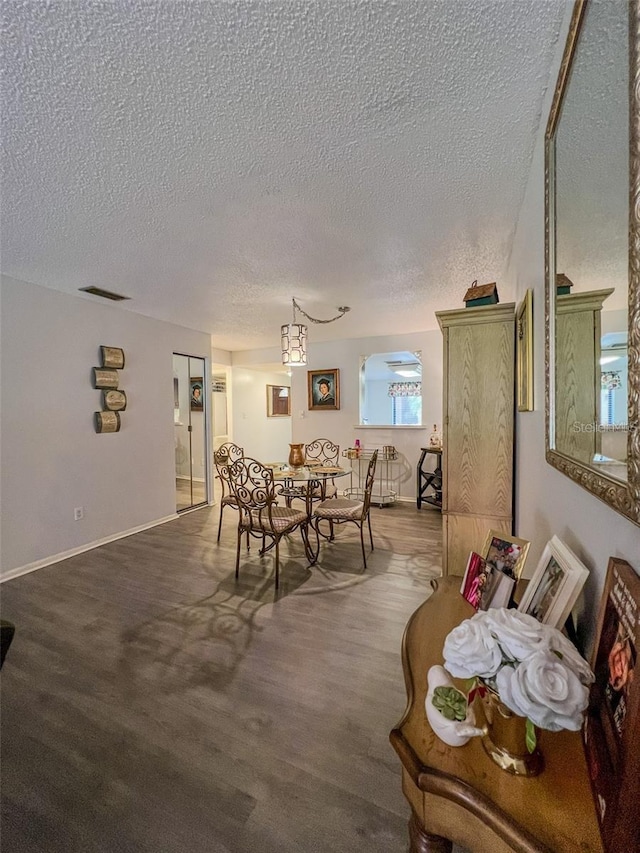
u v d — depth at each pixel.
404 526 4.12
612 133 0.63
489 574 1.16
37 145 1.40
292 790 1.23
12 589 2.65
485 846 0.60
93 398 3.49
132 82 1.12
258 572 2.94
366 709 1.57
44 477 3.09
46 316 3.09
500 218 1.96
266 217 1.96
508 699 0.58
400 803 1.19
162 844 1.09
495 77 1.11
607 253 0.66
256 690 1.68
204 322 4.41
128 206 1.84
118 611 2.35
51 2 0.91
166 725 1.49
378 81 1.13
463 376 2.12
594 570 0.79
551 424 1.09
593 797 0.58
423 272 2.75
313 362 5.80
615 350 0.62
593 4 0.72
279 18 0.95
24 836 1.11
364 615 2.29
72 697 1.64
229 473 3.23
